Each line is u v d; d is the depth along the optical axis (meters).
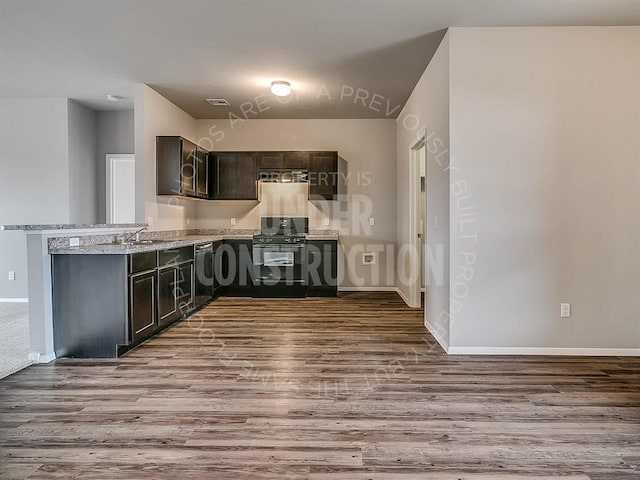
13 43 3.57
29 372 2.95
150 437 2.07
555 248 3.29
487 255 3.29
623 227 3.28
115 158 5.76
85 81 4.55
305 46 3.63
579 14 3.05
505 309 3.31
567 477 1.75
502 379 2.81
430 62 3.96
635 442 2.03
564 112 3.26
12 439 2.05
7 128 5.20
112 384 2.73
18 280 5.23
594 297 3.30
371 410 2.36
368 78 4.43
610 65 3.25
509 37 3.25
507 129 3.27
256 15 3.06
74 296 3.25
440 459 1.88
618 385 2.72
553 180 3.28
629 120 3.26
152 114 4.81
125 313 3.24
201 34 3.39
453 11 3.00
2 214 5.22
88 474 1.77
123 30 3.32
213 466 1.83
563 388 2.67
